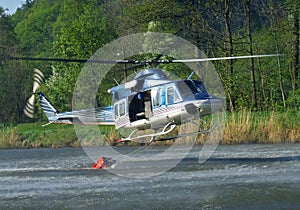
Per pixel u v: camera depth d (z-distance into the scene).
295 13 126.88
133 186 53.59
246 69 132.88
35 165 72.69
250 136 89.19
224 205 44.91
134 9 126.44
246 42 126.38
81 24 136.25
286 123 91.62
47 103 76.81
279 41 131.00
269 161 65.75
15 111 178.62
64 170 66.19
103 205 46.66
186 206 45.16
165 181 55.34
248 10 127.06
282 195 46.94
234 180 53.81
